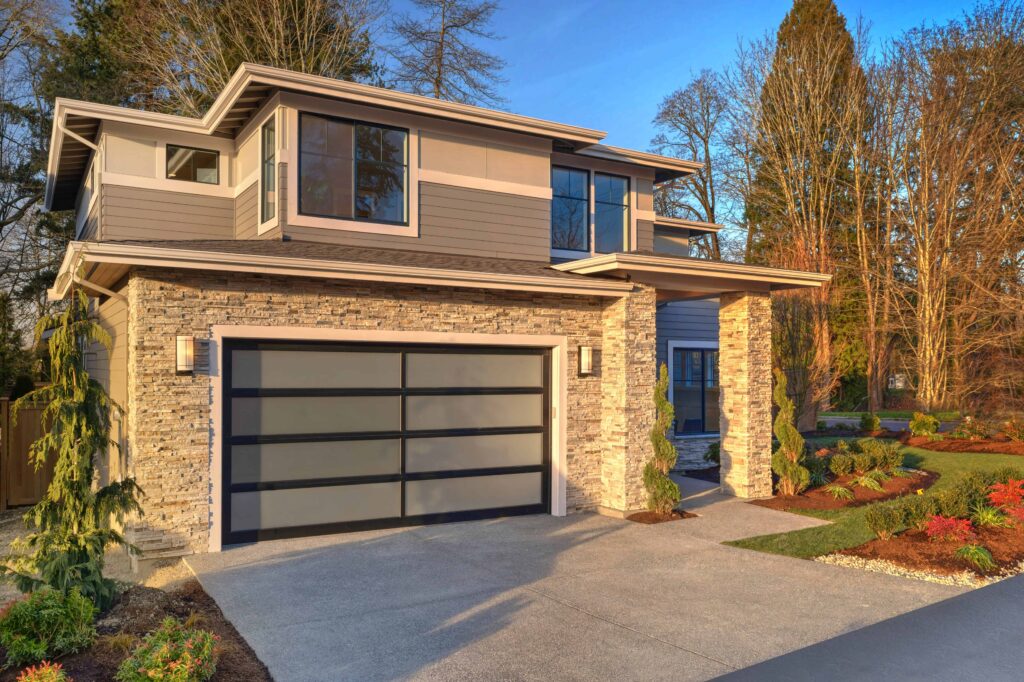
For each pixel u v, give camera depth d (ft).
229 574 27.12
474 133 44.62
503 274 35.37
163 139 45.37
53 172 54.70
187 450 29.63
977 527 35.04
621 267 37.88
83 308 25.12
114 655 18.86
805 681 18.20
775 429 44.86
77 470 23.26
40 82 89.97
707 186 130.72
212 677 18.06
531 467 38.88
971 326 101.35
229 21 89.04
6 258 90.43
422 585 26.18
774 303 66.90
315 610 23.39
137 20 85.46
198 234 45.98
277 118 38.60
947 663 19.40
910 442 73.97
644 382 39.65
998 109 106.22
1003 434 73.05
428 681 18.16
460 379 36.81
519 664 19.26
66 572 21.56
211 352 30.12
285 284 31.71
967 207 107.14
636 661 19.52
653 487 38.55
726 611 23.76
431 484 35.94
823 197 118.42
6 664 18.02
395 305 34.35
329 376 33.27
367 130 41.22
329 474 33.22
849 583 27.12
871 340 116.57
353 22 93.91
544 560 29.89
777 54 119.85
